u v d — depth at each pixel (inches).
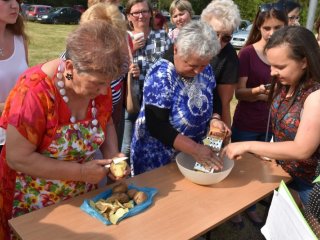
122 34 54.0
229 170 71.4
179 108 75.7
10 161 58.0
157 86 73.3
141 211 60.4
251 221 116.5
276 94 72.7
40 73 56.9
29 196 64.2
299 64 63.7
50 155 61.1
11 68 90.6
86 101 62.6
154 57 132.3
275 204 53.8
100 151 72.6
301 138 62.3
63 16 808.3
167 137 73.2
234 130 116.3
